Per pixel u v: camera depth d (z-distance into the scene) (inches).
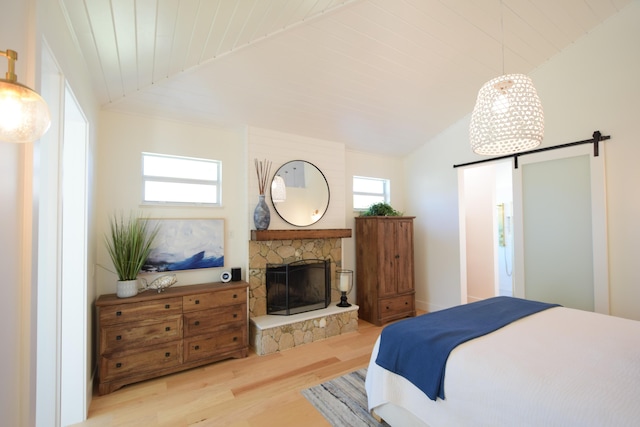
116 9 68.3
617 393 49.2
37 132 33.1
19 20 40.7
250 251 138.3
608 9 110.7
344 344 134.7
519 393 53.3
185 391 97.0
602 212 115.8
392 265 167.9
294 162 152.3
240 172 141.9
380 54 108.7
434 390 64.4
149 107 116.2
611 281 114.3
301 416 84.7
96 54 81.6
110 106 111.9
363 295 170.9
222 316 116.9
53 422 64.9
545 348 65.8
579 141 122.0
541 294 134.3
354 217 182.9
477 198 205.5
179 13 74.0
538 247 135.5
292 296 140.6
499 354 63.5
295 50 100.3
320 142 162.6
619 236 112.6
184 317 108.6
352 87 124.9
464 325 80.9
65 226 85.4
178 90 109.3
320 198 160.2
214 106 122.0
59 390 66.3
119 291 101.7
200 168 134.6
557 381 53.1
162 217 122.7
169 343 105.3
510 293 222.8
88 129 88.9
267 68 106.5
